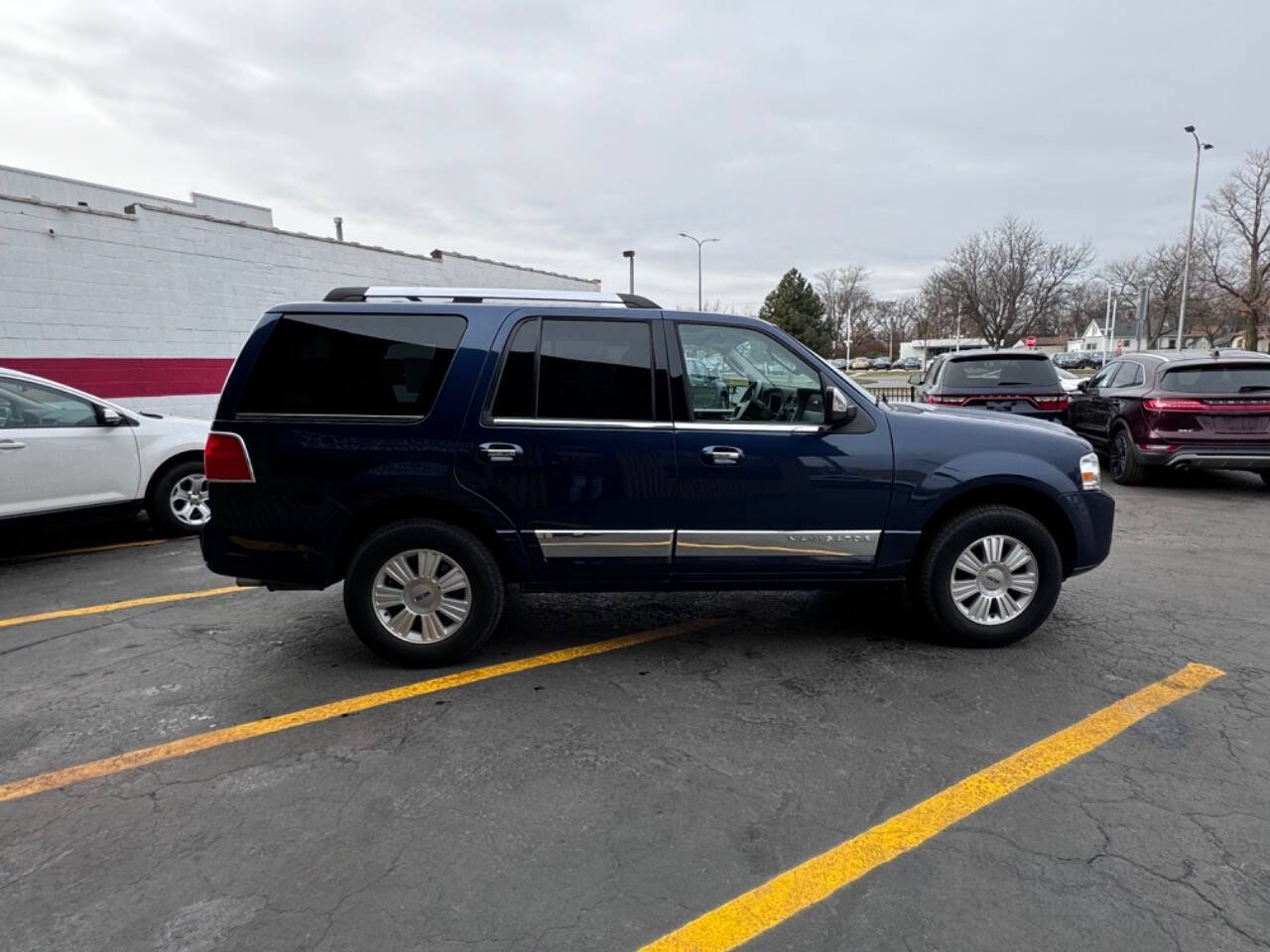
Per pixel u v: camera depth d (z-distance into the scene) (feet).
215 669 12.50
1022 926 6.75
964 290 132.16
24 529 18.65
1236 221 121.60
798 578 12.66
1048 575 12.84
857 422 12.54
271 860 7.72
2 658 12.96
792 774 9.27
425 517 12.26
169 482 21.49
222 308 36.22
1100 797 8.70
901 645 13.41
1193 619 14.53
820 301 195.83
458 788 9.02
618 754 9.78
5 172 43.11
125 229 32.24
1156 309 174.09
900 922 6.82
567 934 6.70
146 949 6.51
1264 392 26.30
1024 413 30.30
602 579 12.40
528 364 12.01
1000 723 10.49
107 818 8.43
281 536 11.90
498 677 12.14
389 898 7.16
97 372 31.63
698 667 12.51
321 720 10.72
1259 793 8.75
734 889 7.29
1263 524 22.88
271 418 11.79
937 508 12.59
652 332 12.25
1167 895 7.11
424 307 12.09
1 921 6.84
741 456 12.14
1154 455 27.35
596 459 11.97
